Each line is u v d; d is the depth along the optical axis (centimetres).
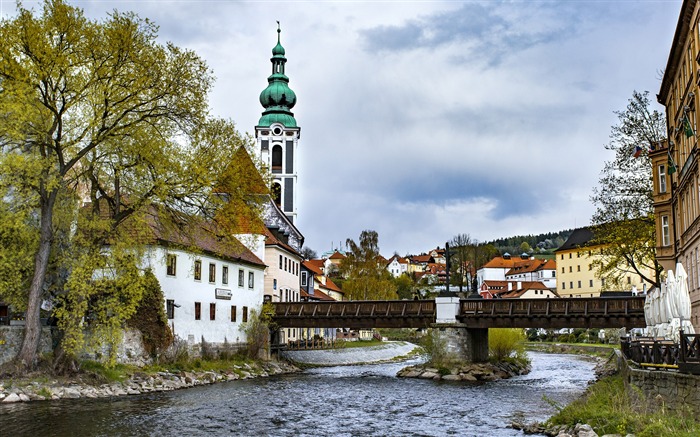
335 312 5825
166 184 3394
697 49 3647
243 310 5634
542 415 2977
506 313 5297
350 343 8812
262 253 6412
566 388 4275
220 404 3222
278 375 5222
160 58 3288
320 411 3064
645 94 5153
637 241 5038
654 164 4906
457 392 3981
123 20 3175
